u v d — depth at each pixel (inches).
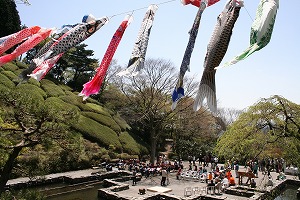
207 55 198.4
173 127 1593.3
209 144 1711.4
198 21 209.0
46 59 222.7
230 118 2058.3
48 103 495.2
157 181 1056.2
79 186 959.0
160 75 1363.2
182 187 975.6
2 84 1364.4
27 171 548.4
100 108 1768.0
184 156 1690.5
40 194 460.1
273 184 980.6
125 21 237.8
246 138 511.2
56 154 1058.7
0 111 476.4
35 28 238.7
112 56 237.8
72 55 2004.2
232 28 197.0
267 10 180.9
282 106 467.8
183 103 1395.2
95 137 1416.1
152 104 1397.6
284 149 473.1
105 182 978.7
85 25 227.8
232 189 903.7
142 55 227.0
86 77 2048.5
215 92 195.2
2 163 483.5
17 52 226.4
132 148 1557.6
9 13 1676.9
